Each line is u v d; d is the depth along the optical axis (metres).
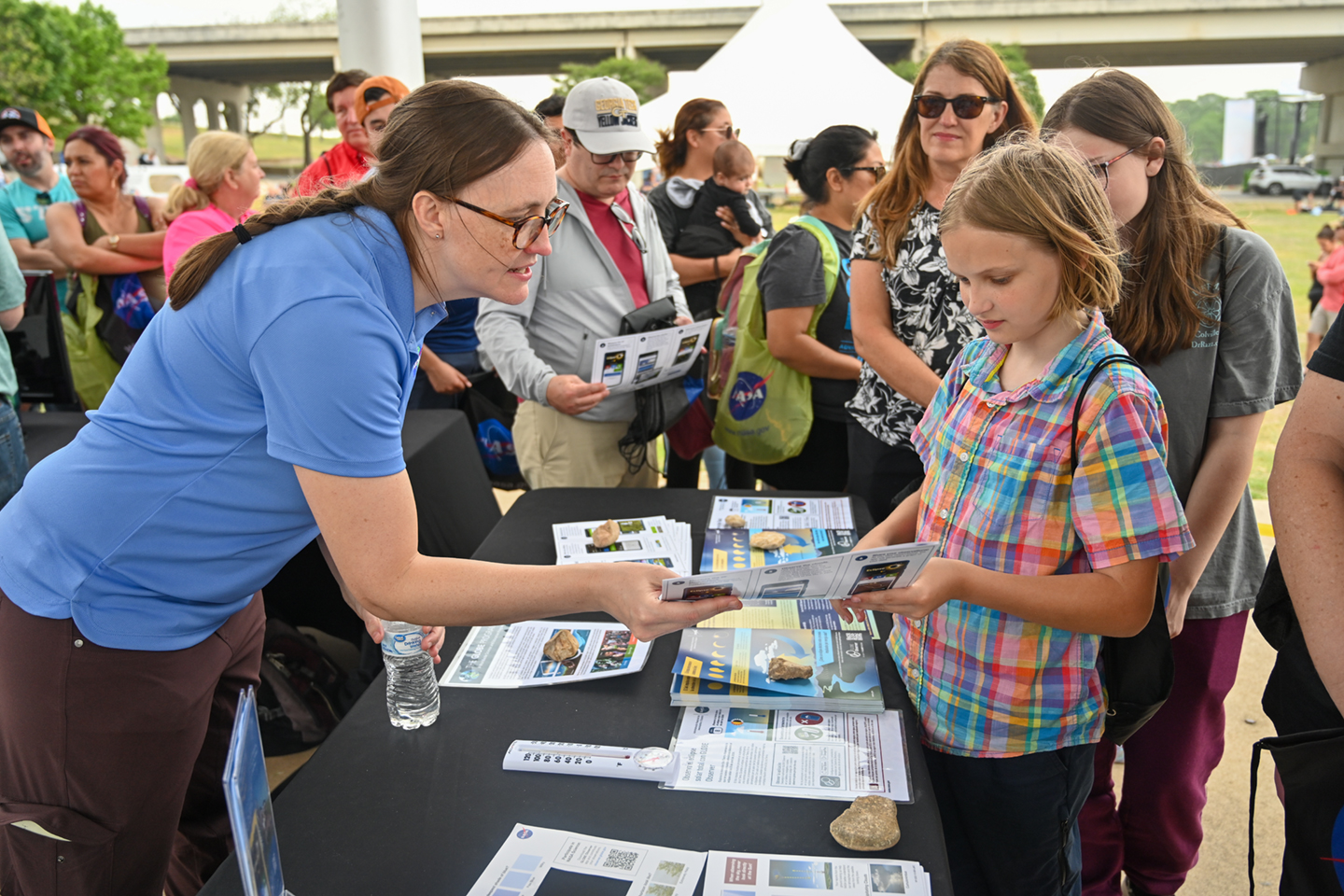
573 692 1.35
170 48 44.66
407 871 0.99
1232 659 1.62
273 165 46.56
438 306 1.17
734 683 1.31
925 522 1.30
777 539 1.81
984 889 1.34
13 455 2.04
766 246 2.84
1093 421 1.07
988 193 1.05
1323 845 0.98
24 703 1.15
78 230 3.53
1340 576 0.96
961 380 1.29
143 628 1.14
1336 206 25.81
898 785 1.11
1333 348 1.00
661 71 34.97
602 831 1.05
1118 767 2.27
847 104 5.95
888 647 1.43
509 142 1.01
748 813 1.07
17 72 31.19
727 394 2.82
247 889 0.76
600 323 2.49
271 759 2.29
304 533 1.20
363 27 4.52
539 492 2.20
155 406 1.08
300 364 0.96
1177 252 1.42
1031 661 1.18
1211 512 1.47
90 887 1.20
